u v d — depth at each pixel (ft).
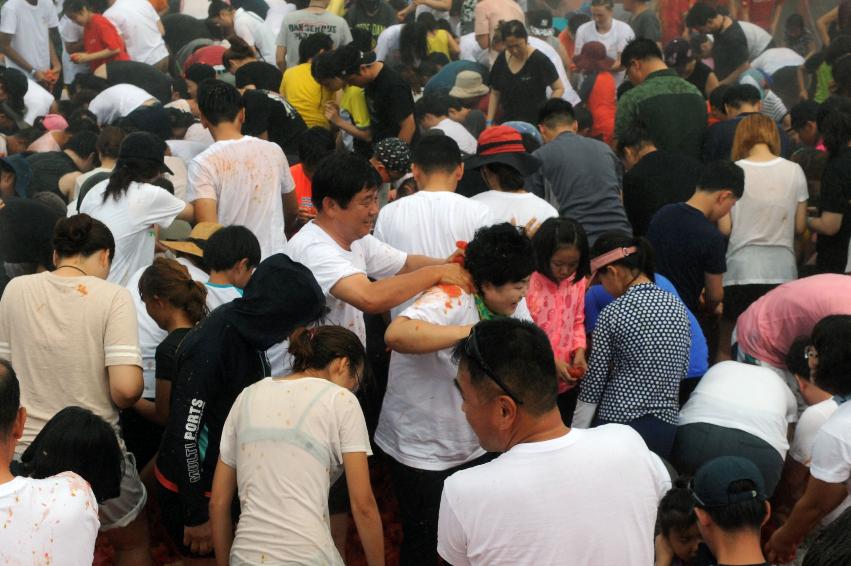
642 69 25.59
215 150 19.71
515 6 37.93
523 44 32.37
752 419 16.06
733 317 22.65
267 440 12.07
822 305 17.75
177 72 39.78
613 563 9.36
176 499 14.02
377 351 17.70
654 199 22.17
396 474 14.67
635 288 16.02
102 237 14.88
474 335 9.64
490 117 33.78
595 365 15.92
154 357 16.43
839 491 13.57
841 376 13.84
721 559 11.00
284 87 27.40
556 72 32.94
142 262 18.98
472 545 9.45
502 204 18.29
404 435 14.32
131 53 39.29
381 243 15.84
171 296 15.12
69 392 14.29
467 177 22.06
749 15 43.62
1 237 19.33
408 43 37.24
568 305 16.60
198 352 13.19
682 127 24.57
